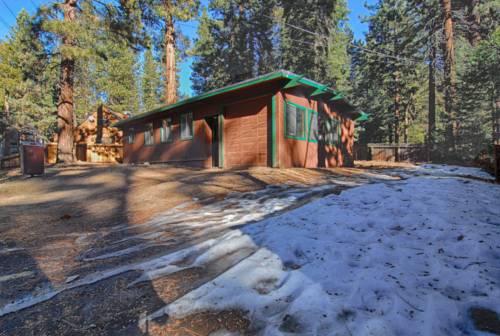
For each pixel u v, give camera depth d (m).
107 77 31.02
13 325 1.68
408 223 2.97
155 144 14.55
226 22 27.83
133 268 2.42
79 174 9.36
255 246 2.66
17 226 4.03
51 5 11.53
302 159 9.98
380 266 2.04
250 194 5.40
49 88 29.62
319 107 11.38
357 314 1.50
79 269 2.49
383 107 27.95
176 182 6.75
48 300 1.95
